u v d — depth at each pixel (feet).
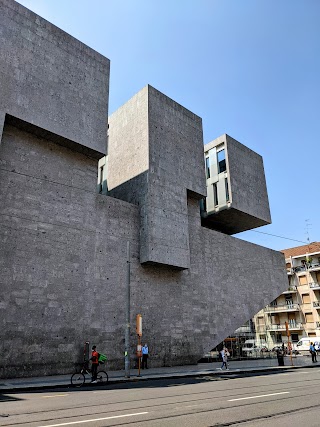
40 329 62.08
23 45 70.44
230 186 114.01
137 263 81.25
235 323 101.45
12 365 57.57
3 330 58.13
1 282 59.72
